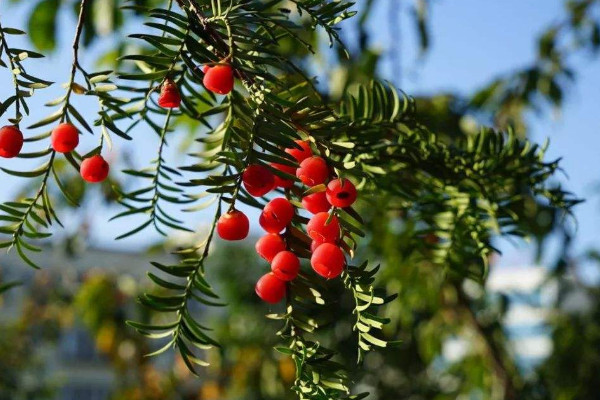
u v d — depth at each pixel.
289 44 1.07
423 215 0.53
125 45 1.13
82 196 1.71
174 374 2.46
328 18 0.42
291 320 0.40
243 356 2.45
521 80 1.70
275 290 0.41
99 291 2.27
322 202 0.40
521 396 1.78
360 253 1.09
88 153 0.43
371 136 0.48
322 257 0.38
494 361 1.48
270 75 0.41
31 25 1.20
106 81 0.42
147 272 0.41
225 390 2.50
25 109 0.42
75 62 0.42
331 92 1.11
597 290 2.09
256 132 0.39
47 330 3.18
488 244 0.52
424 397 2.32
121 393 2.38
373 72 1.22
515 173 0.51
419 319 1.81
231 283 2.60
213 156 0.42
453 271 0.53
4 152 0.42
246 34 0.42
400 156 0.49
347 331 1.73
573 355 2.05
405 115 0.49
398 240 0.63
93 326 2.27
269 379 2.40
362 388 2.42
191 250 0.42
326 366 0.38
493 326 1.72
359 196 0.49
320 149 0.40
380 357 2.38
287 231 0.41
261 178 0.39
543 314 2.10
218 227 0.41
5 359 3.29
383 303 0.38
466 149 0.51
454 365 1.84
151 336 0.41
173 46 0.43
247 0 0.42
